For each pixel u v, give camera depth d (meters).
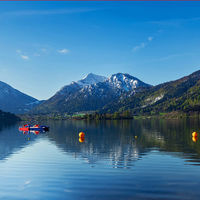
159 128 98.25
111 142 52.84
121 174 24.45
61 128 113.75
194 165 28.17
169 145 45.69
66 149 43.00
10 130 101.31
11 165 29.34
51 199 17.88
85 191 19.36
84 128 110.06
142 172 25.20
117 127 112.75
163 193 18.73
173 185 20.69
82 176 23.80
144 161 30.92
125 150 40.84
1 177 23.73
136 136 65.19
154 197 17.89
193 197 17.81
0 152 39.91
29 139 62.19
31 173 25.22
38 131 94.19
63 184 21.27
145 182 21.61
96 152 39.16
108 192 19.11
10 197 18.36
